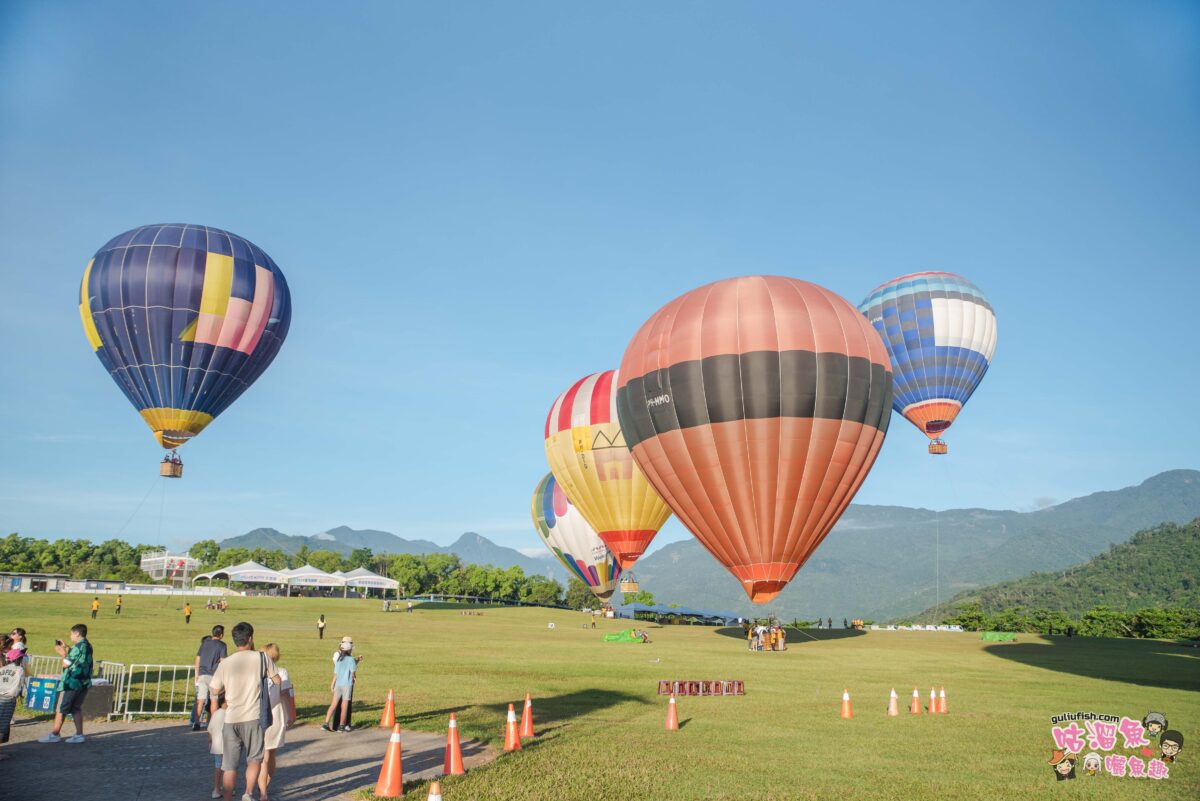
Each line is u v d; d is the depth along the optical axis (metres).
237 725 9.24
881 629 78.25
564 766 12.27
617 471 52.22
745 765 12.91
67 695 13.05
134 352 38.38
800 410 32.47
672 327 34.88
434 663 28.70
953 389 54.75
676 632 59.12
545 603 146.25
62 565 144.62
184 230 39.72
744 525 33.56
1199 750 15.30
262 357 41.12
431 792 7.87
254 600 82.44
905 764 13.44
